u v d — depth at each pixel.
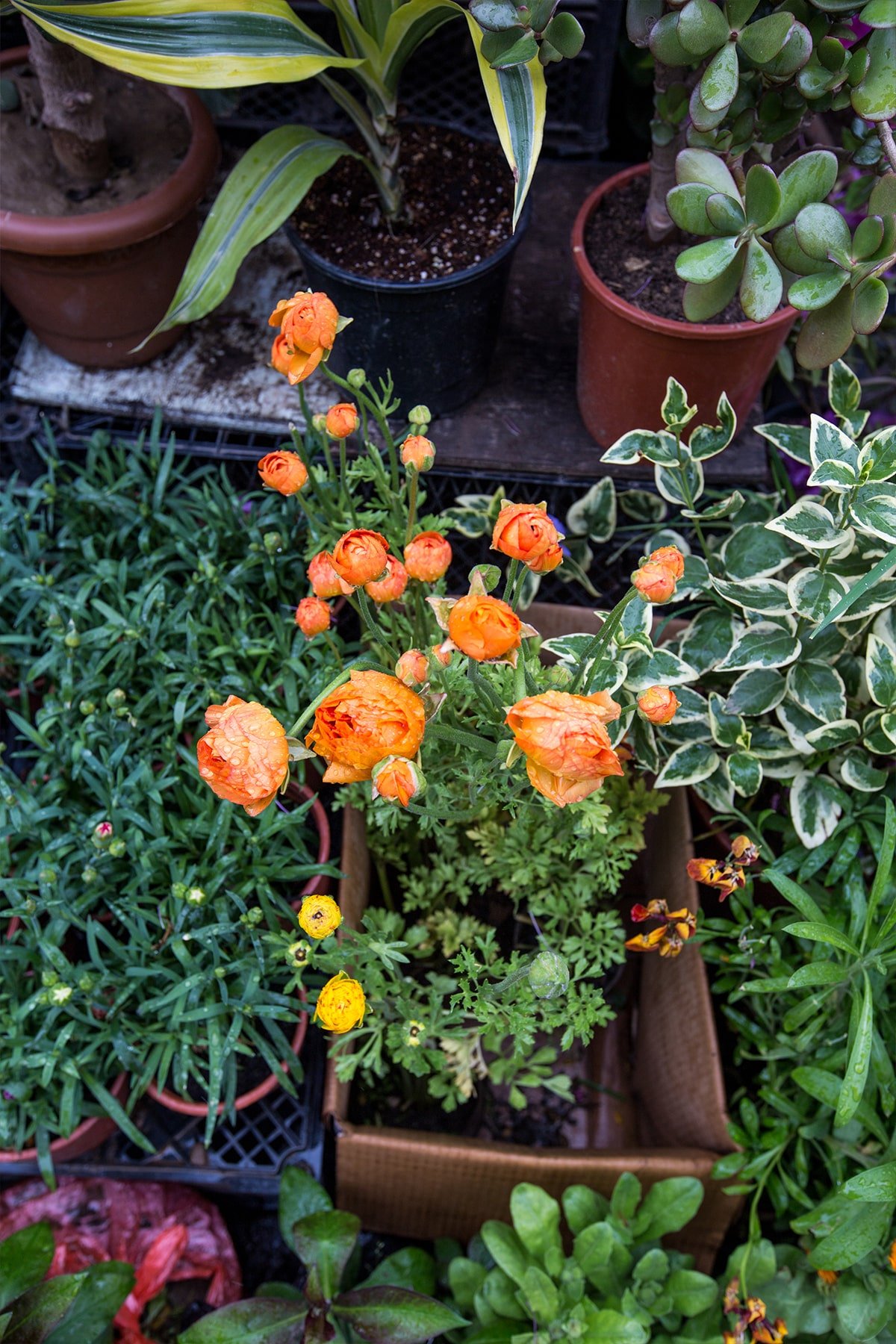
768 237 1.23
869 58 0.99
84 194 1.47
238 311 1.66
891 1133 1.12
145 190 1.48
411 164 1.47
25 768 1.46
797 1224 1.06
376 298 1.34
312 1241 1.14
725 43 0.98
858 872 1.18
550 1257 1.10
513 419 1.56
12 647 1.37
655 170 1.29
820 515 1.09
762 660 1.15
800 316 1.59
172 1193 1.35
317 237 1.40
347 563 0.81
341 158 1.47
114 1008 1.12
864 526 1.03
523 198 1.12
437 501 1.55
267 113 1.88
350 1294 1.12
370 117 1.35
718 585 1.18
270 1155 1.24
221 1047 1.09
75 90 1.35
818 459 1.08
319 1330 1.10
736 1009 1.29
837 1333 1.12
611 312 1.32
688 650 1.22
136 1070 1.12
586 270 1.34
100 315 1.49
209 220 1.28
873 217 0.94
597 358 1.41
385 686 0.73
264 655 1.28
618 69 1.96
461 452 1.53
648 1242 1.15
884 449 1.07
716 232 1.02
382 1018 1.16
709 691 1.31
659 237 1.36
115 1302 1.16
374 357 1.44
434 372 1.46
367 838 1.28
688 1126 1.24
